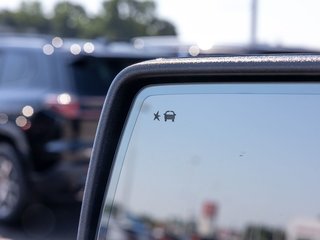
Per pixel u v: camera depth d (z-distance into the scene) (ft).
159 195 8.27
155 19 102.68
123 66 21.86
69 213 22.81
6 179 21.54
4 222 21.66
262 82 5.99
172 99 6.53
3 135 21.48
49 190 20.83
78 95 20.52
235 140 6.66
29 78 21.63
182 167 7.00
